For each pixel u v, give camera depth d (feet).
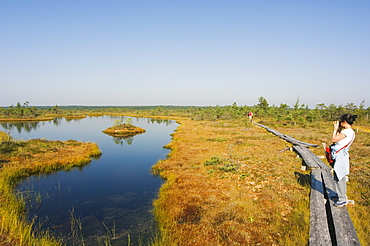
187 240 22.76
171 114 347.97
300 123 152.46
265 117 209.36
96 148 82.74
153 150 82.69
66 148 79.36
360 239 18.80
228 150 67.46
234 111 223.92
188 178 43.16
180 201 32.42
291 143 74.18
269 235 21.93
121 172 55.31
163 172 50.67
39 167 56.03
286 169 42.55
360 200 27.30
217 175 43.32
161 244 23.31
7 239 22.00
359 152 57.57
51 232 27.84
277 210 26.53
